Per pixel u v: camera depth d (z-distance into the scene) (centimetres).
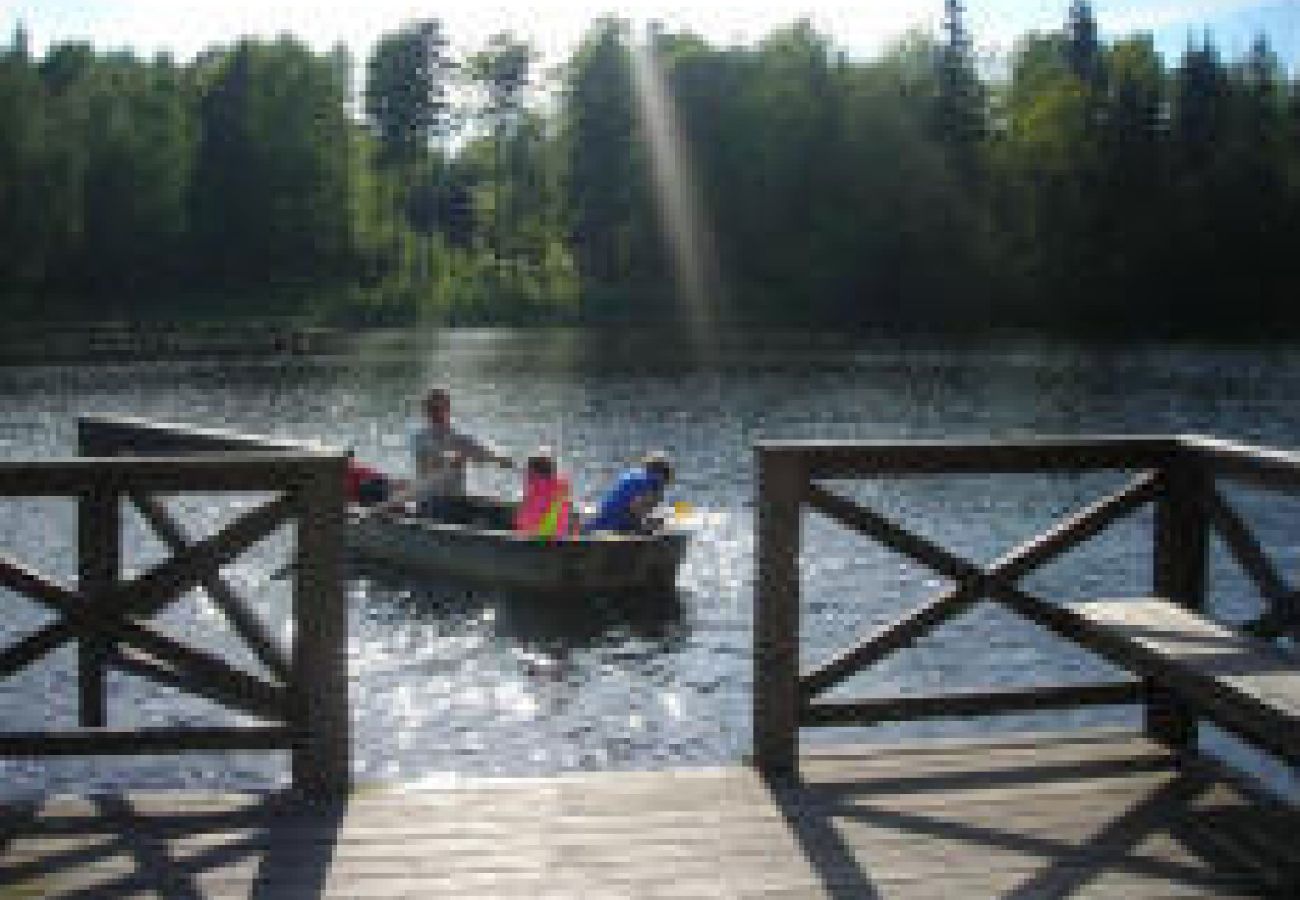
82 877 409
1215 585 1397
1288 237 7356
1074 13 10150
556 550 1280
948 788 483
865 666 507
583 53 8375
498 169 9931
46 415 3025
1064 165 7581
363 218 8488
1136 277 7300
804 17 8362
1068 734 541
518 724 962
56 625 457
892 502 1950
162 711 959
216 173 7900
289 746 475
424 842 436
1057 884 406
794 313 7425
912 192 7412
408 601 1318
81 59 8900
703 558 1523
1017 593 507
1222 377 4181
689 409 3180
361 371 4475
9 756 458
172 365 4831
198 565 461
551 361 4938
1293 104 8525
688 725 962
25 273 6938
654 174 7856
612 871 415
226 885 404
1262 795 475
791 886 405
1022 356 5184
